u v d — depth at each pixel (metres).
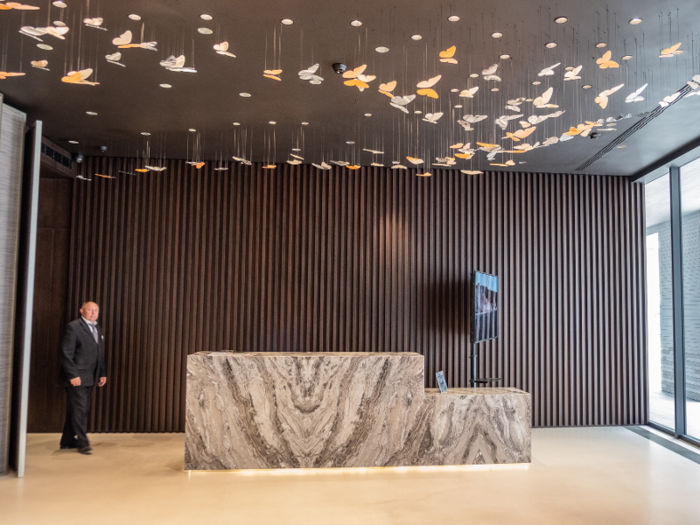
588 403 6.75
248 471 4.75
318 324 6.57
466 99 4.59
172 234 6.50
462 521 3.71
